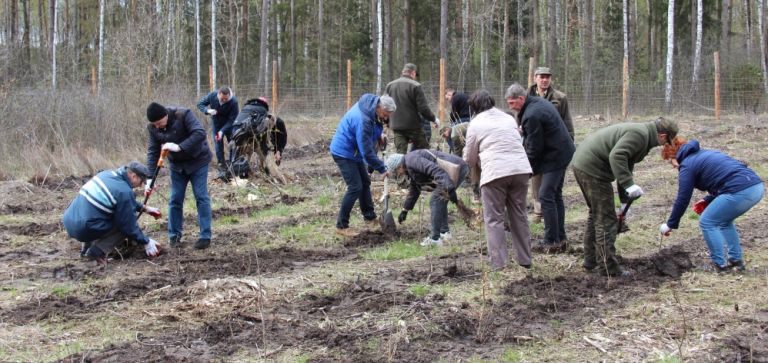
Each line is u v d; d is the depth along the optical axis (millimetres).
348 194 8328
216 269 7141
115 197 7254
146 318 5832
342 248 7988
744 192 6500
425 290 6367
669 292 6223
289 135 17281
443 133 10438
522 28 37469
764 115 19719
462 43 31938
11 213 9906
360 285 6535
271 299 6184
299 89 25109
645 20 46312
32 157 12961
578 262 7156
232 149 11609
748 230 8258
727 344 5113
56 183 12016
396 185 11047
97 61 33094
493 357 5059
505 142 6641
